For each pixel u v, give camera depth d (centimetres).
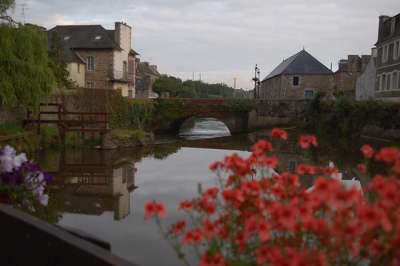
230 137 2844
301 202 247
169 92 5719
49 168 1280
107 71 3438
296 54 4544
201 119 6569
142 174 1198
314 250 208
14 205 400
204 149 2008
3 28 1402
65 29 3606
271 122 3338
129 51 3831
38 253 251
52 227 257
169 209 777
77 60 3288
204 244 298
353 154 1645
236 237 234
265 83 5669
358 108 2283
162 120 3188
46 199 422
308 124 3119
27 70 1438
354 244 224
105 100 2325
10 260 270
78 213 757
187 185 1024
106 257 215
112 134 2019
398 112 2077
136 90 5188
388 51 2844
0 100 1416
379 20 3077
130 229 661
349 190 192
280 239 230
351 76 4294
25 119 1692
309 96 4241
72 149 1777
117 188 988
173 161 1509
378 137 2289
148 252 559
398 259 181
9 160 397
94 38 3503
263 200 252
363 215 178
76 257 228
